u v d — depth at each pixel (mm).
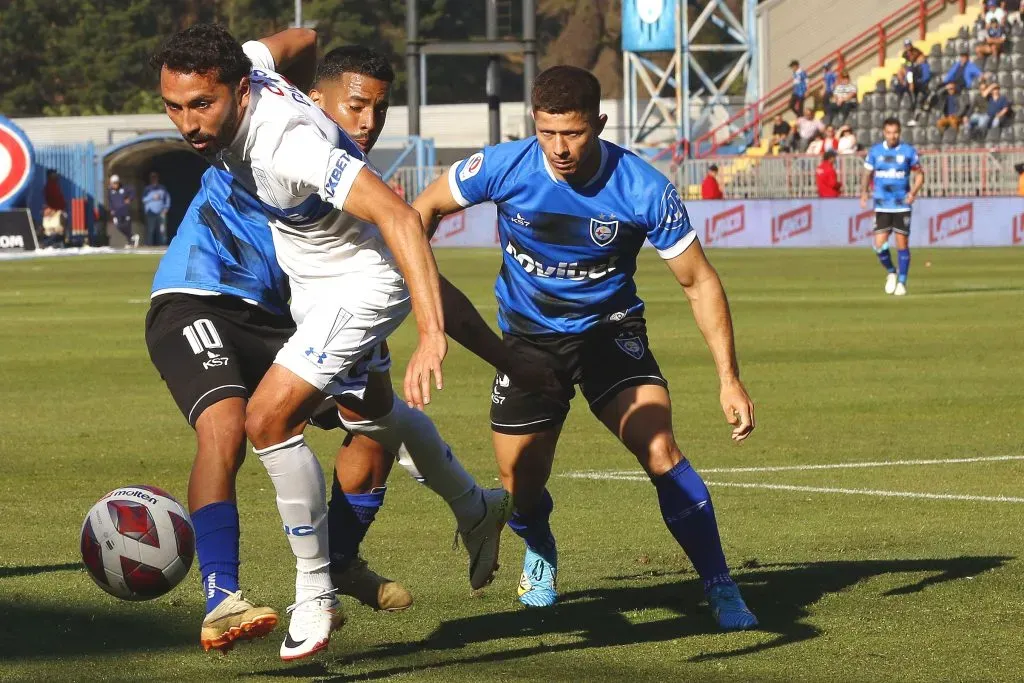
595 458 23875
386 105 15234
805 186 107188
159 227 122438
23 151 106438
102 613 14539
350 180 11633
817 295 58688
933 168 102062
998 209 96938
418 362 11359
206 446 12414
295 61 14844
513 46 122125
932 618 14250
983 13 120000
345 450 14031
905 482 21594
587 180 14391
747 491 21000
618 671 12625
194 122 11633
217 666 12805
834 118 120000
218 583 11797
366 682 12336
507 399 14906
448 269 77500
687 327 46938
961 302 54438
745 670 12625
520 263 14891
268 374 12367
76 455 24672
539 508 15125
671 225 14297
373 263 12570
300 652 12148
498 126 125375
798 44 132000
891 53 129625
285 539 18047
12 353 41188
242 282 13812
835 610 14602
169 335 13352
